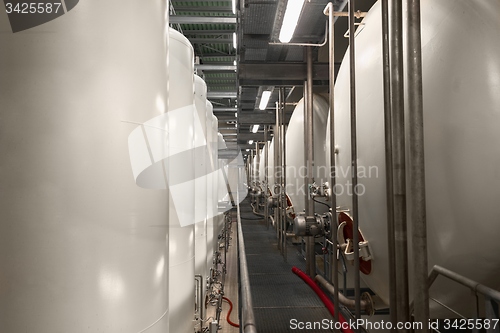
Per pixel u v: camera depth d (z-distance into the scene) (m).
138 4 1.58
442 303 1.69
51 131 1.31
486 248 1.45
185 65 3.18
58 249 1.31
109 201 1.41
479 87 1.43
